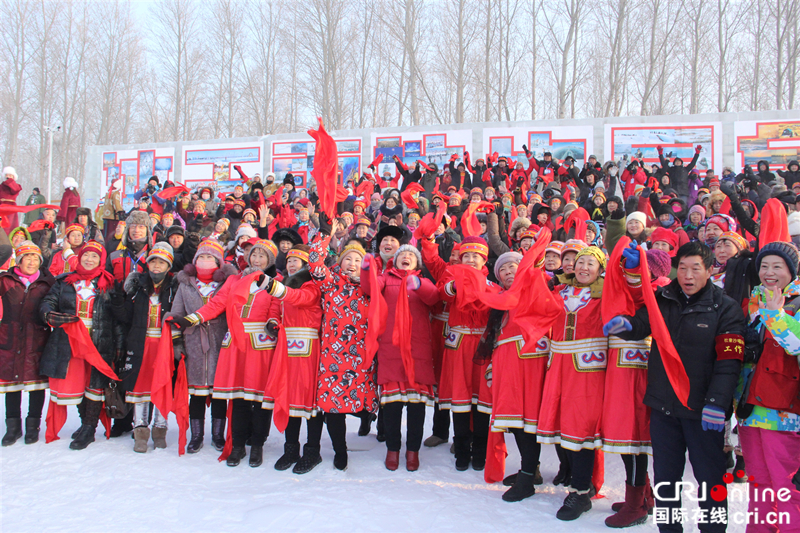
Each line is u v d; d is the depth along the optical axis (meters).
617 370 3.43
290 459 4.35
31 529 3.28
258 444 4.39
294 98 29.41
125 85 33.75
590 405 3.50
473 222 4.87
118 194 11.15
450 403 4.34
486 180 12.53
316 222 7.69
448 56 24.73
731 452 4.34
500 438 4.04
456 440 4.38
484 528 3.30
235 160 16.52
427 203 9.06
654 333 3.13
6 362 4.76
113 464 4.37
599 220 7.91
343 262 4.45
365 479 4.07
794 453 2.91
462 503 3.65
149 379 4.76
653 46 22.78
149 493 3.80
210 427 5.50
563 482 4.03
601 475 3.88
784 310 3.02
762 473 2.98
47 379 4.92
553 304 3.71
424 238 4.69
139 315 4.81
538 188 12.59
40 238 9.27
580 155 14.06
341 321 4.33
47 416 4.86
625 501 3.42
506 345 3.92
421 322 4.36
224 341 4.64
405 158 14.98
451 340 4.37
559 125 14.20
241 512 3.51
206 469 4.29
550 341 3.90
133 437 5.10
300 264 4.69
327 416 4.25
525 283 3.79
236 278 4.71
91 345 4.71
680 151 13.62
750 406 3.00
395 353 4.27
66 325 4.70
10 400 4.85
